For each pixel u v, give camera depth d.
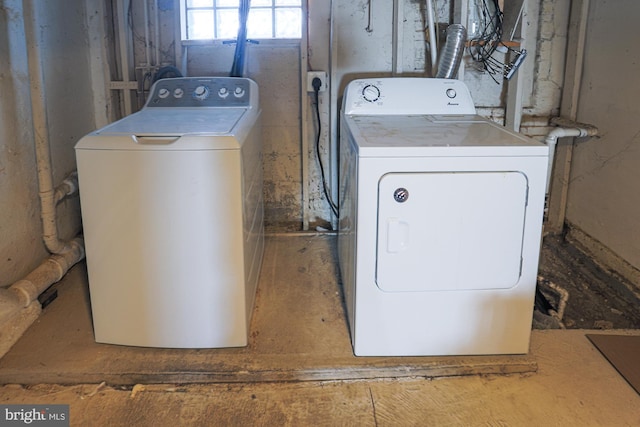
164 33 2.88
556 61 2.98
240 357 1.86
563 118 3.00
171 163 1.72
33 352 1.88
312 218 3.19
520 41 2.75
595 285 2.66
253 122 2.26
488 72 2.91
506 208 1.74
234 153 1.72
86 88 2.76
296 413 1.66
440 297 1.81
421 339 1.85
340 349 1.91
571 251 2.99
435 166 1.69
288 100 2.99
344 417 1.64
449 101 2.50
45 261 2.28
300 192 3.13
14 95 2.07
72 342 1.94
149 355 1.87
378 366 1.81
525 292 1.82
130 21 2.86
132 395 1.73
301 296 2.31
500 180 1.71
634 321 2.32
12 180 2.06
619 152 2.60
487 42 2.79
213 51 2.91
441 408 1.67
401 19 2.81
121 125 1.93
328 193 3.08
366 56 2.91
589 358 1.90
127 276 1.84
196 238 1.80
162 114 2.24
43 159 2.22
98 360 1.84
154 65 2.90
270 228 3.10
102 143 1.71
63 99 2.49
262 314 2.15
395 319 1.83
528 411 1.65
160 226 1.79
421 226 1.74
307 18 2.83
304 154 3.01
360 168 1.69
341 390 1.76
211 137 1.72
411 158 1.68
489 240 1.76
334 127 2.98
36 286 2.08
